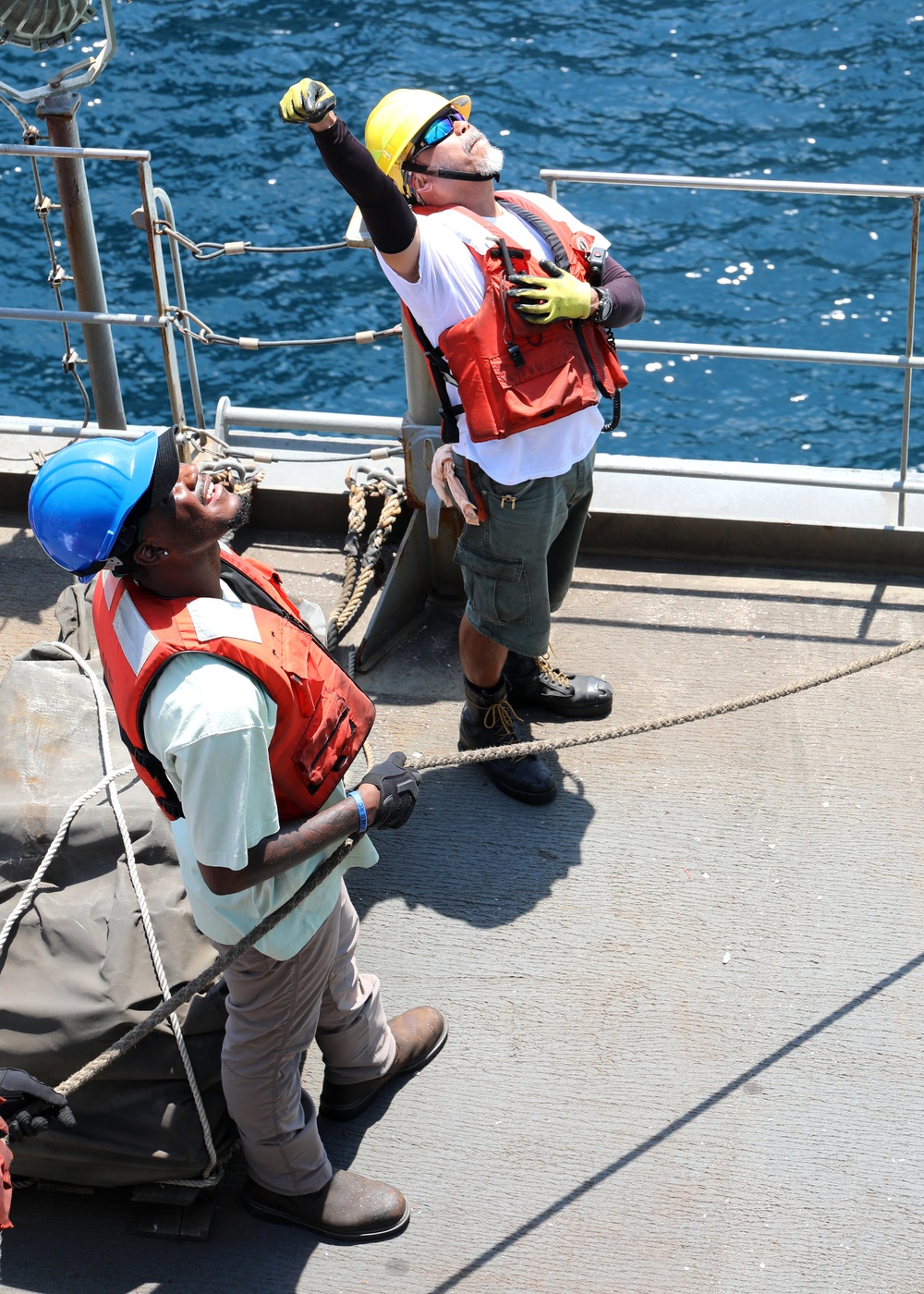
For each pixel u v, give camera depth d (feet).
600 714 13.71
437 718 13.88
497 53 46.21
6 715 11.64
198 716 7.40
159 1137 9.51
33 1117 8.34
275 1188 9.73
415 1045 10.80
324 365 32.89
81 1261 9.76
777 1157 10.25
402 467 15.80
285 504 15.89
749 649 14.46
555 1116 10.57
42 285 35.29
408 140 10.69
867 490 15.48
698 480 15.71
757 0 48.52
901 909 11.89
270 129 41.83
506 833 12.69
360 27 47.24
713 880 12.20
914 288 13.88
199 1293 9.57
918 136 41.63
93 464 7.42
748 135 41.88
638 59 45.75
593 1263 9.69
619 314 11.16
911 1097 10.57
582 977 11.49
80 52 45.19
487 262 10.66
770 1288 9.50
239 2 48.32
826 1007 11.19
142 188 14.60
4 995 9.78
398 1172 10.27
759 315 34.37
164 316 15.16
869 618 14.75
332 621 14.47
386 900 12.14
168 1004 8.37
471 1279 9.62
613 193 39.09
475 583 12.04
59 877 10.48
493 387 10.76
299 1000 8.95
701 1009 11.22
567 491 11.68
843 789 12.92
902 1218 9.87
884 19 47.16
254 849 7.87
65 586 15.26
